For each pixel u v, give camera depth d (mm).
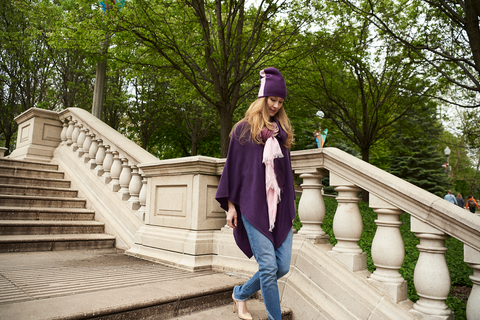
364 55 11219
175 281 2766
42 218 4766
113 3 7180
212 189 3652
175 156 22000
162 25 7895
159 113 15727
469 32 7352
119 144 5133
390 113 13461
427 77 10945
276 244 2014
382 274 2387
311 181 2926
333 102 12992
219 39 8180
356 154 20391
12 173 5781
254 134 2062
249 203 1982
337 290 2451
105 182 5465
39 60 13547
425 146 21906
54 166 6703
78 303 1999
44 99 14148
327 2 8773
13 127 15406
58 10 9695
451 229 2072
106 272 3023
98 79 8617
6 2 12867
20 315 1733
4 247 3770
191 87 9898
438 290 2133
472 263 1992
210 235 3531
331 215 8453
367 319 2256
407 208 2271
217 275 3105
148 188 4242
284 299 2688
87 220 5207
